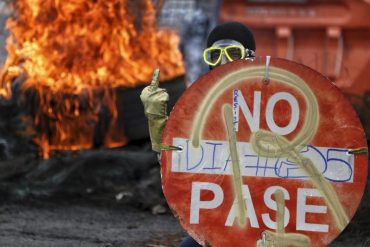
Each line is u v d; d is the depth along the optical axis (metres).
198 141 4.78
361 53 15.24
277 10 15.53
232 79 4.77
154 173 12.41
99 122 13.36
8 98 13.24
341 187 4.71
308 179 4.73
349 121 4.70
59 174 12.38
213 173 4.78
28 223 10.48
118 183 12.34
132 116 13.49
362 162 4.69
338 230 4.71
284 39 15.48
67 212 11.27
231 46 5.55
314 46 15.45
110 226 10.50
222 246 4.78
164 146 4.80
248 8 15.62
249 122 4.76
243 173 4.77
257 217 4.76
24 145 13.01
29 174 12.34
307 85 4.72
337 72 15.25
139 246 9.28
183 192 4.79
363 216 9.71
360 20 15.20
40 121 13.17
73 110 13.27
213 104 4.78
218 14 15.74
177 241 9.61
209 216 4.79
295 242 4.74
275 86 4.75
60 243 9.30
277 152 4.75
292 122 4.74
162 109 5.05
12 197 11.78
